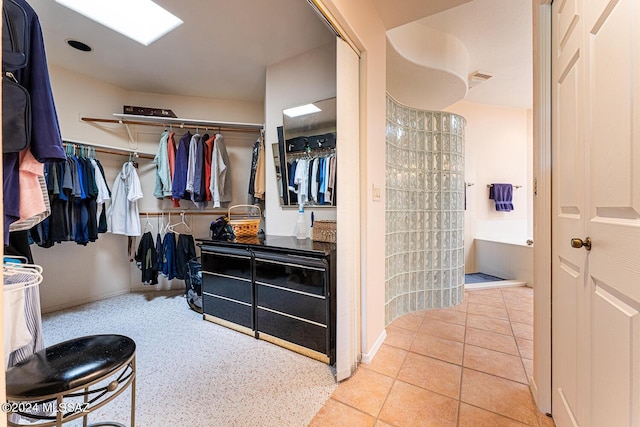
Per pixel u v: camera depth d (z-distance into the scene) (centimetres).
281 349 196
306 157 244
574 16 101
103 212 285
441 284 282
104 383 161
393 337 216
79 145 264
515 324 238
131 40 225
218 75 285
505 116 438
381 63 196
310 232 243
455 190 290
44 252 265
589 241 92
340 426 129
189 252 314
